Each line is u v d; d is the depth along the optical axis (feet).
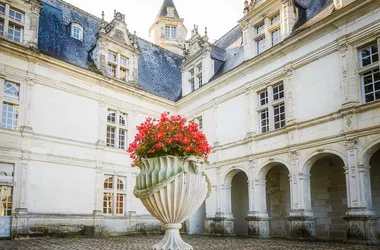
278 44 47.19
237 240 42.47
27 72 49.44
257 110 51.42
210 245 35.27
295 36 45.03
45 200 48.55
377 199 40.16
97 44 60.29
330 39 41.52
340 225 43.50
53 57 51.80
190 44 69.05
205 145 18.48
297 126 43.70
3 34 48.03
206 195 18.49
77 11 65.67
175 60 81.56
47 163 49.75
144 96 64.39
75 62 56.59
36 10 52.11
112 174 57.72
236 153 53.26
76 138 53.72
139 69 69.00
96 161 55.52
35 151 48.62
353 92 37.93
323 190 46.26
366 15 37.91
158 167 17.76
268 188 54.65
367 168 36.06
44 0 60.18
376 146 35.27
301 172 42.39
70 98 54.13
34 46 50.60
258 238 46.06
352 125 37.40
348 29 39.60
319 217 46.16
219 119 58.23
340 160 44.55
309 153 41.78
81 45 60.80
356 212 35.50
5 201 45.34
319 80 42.19
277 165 53.47
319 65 42.47
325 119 40.32
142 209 60.80
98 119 57.36
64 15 61.93
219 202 54.75
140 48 73.61
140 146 18.80
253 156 49.70
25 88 49.11
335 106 39.78
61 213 49.96
